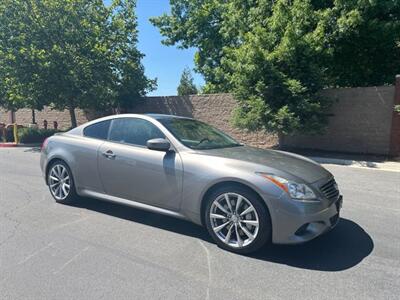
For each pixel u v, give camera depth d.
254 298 2.97
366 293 3.06
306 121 12.11
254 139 15.97
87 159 5.34
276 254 3.88
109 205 5.74
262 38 12.46
